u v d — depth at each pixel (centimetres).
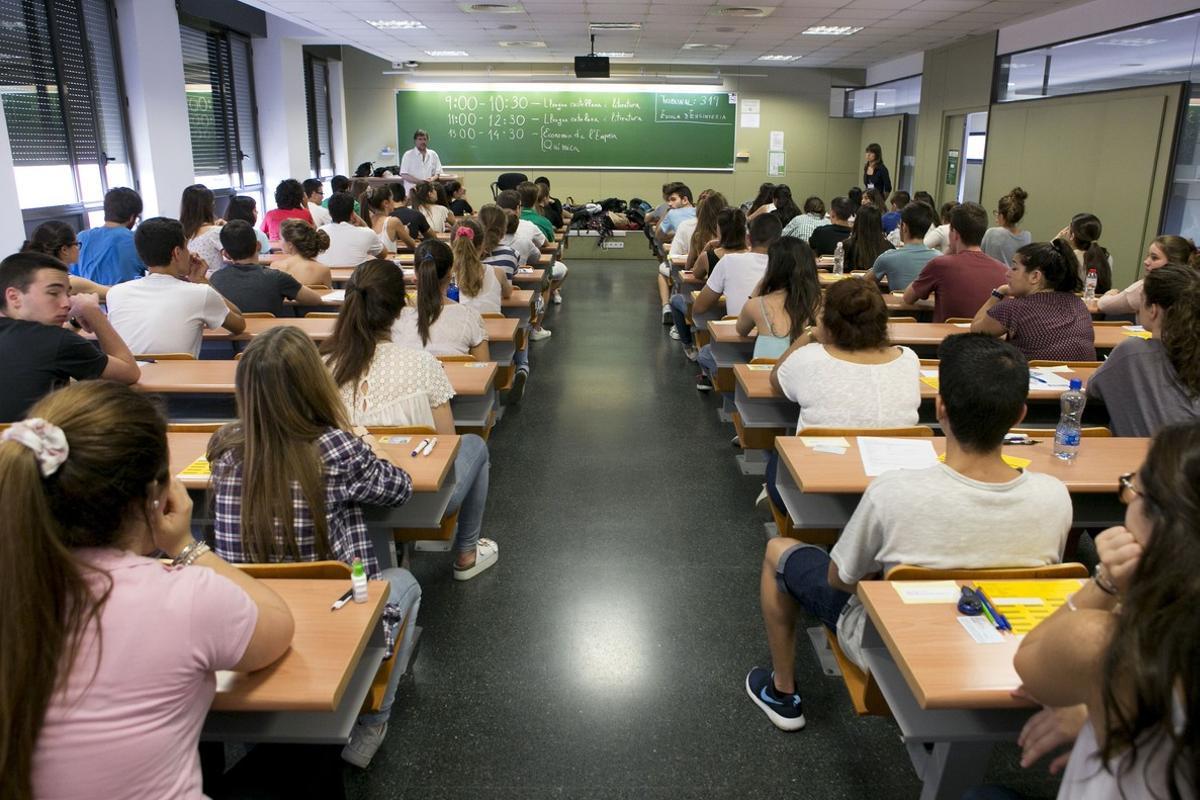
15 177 541
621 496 362
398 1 766
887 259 486
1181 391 229
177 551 127
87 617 96
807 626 260
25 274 236
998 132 976
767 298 358
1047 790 193
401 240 697
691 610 272
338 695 126
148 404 105
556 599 278
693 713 221
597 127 1345
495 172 1360
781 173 1406
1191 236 699
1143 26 730
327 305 451
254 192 1031
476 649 249
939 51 1114
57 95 622
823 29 938
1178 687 76
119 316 328
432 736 211
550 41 1055
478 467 275
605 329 709
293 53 1065
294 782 139
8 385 232
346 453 171
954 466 161
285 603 138
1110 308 392
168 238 328
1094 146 805
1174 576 78
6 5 566
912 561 157
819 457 218
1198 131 680
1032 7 804
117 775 99
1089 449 227
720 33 972
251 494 164
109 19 686
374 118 1340
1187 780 77
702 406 493
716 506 352
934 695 125
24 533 92
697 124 1362
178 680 103
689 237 667
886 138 1327
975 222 409
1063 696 105
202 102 888
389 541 229
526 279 601
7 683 92
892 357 251
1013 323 320
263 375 163
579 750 206
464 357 336
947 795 156
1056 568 154
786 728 212
